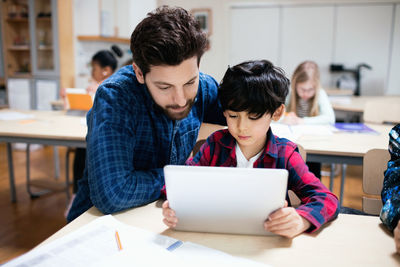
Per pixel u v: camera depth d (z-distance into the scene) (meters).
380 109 2.83
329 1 5.20
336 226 0.85
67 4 4.55
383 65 5.24
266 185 0.72
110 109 0.95
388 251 0.74
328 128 2.16
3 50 4.81
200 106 1.22
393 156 0.95
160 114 1.05
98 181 0.90
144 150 1.06
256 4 5.41
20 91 4.84
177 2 5.59
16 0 4.70
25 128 2.21
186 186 0.75
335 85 5.41
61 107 3.46
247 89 0.90
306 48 5.43
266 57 5.57
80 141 2.05
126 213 0.91
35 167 3.65
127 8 4.84
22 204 2.64
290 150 1.02
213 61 5.62
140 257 0.69
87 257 0.69
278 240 0.78
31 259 0.68
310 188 0.95
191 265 0.67
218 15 5.50
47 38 4.61
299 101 2.56
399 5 5.02
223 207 0.76
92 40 4.77
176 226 0.81
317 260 0.70
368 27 5.18
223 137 1.08
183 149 1.16
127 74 1.04
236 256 0.71
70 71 4.72
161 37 0.78
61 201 2.71
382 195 0.90
